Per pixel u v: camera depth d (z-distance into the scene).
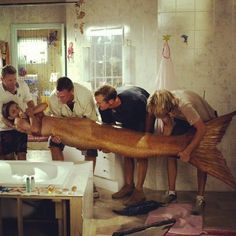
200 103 2.96
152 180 3.57
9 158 3.24
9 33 4.91
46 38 4.90
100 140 2.93
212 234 2.54
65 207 2.17
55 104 3.09
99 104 2.90
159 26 3.41
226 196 3.35
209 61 3.39
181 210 2.94
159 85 3.30
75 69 4.52
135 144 2.92
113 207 3.09
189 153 2.81
